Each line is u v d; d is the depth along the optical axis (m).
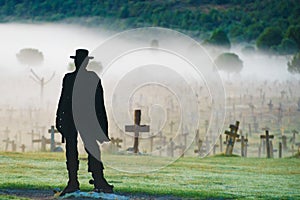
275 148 41.41
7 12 96.81
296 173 29.84
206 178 27.80
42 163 30.72
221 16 96.75
